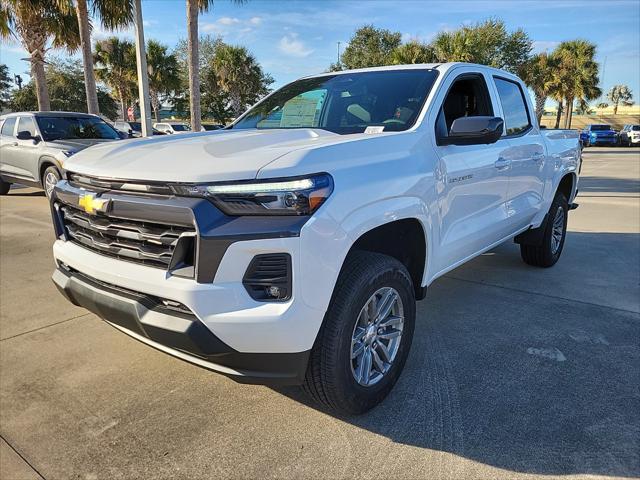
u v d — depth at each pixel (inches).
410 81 133.6
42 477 86.7
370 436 97.3
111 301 92.5
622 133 1445.6
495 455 91.5
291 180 81.7
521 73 1390.3
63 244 109.5
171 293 83.7
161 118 1946.4
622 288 184.5
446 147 123.1
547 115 2551.7
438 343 137.6
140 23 444.8
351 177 91.0
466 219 135.5
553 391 112.7
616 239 266.7
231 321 81.2
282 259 81.7
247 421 102.7
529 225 187.0
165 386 116.1
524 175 168.9
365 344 101.3
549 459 90.4
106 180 93.8
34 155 354.6
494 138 117.5
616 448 93.2
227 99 1760.6
